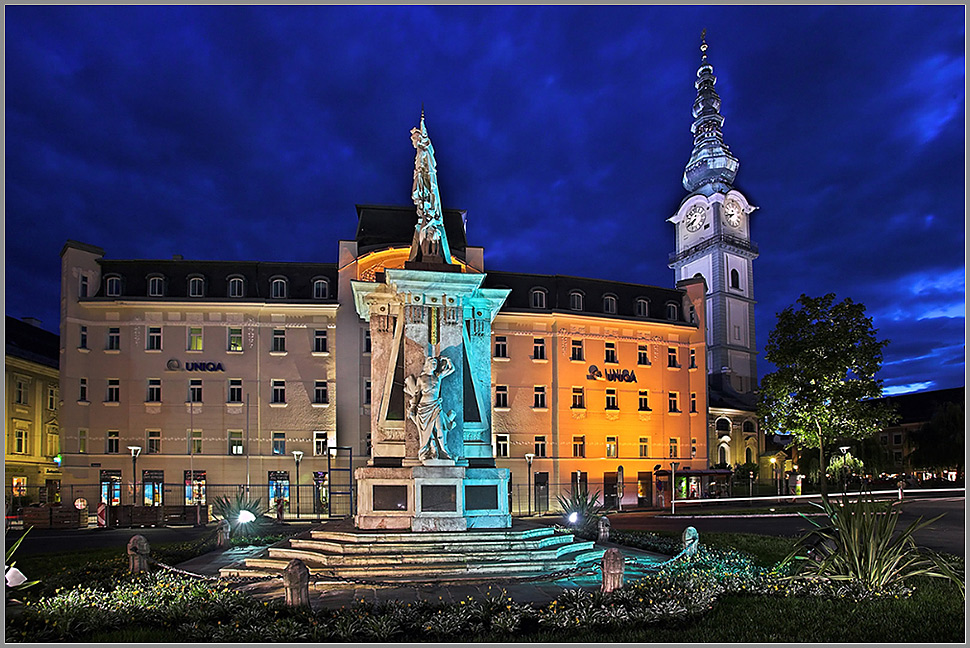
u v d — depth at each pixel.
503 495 17.44
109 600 12.72
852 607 12.05
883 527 13.83
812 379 48.00
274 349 48.00
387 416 18.67
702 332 57.50
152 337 47.28
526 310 51.75
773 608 12.12
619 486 50.59
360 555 15.52
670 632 10.84
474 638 10.71
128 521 39.62
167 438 46.34
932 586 13.41
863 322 47.78
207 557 20.41
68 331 45.97
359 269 48.38
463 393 18.44
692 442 55.94
